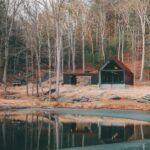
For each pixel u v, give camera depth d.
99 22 119.56
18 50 101.69
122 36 113.69
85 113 48.94
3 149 26.30
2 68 104.38
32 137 30.39
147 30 118.88
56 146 27.41
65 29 111.88
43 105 59.28
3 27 83.12
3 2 84.12
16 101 62.94
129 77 82.50
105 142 29.08
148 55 111.31
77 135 31.66
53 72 99.44
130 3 107.50
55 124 37.56
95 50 120.31
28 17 78.50
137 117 44.16
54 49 94.81
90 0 119.12
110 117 44.12
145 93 66.44
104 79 79.56
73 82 88.50
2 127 35.19
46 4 74.12
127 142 29.14
